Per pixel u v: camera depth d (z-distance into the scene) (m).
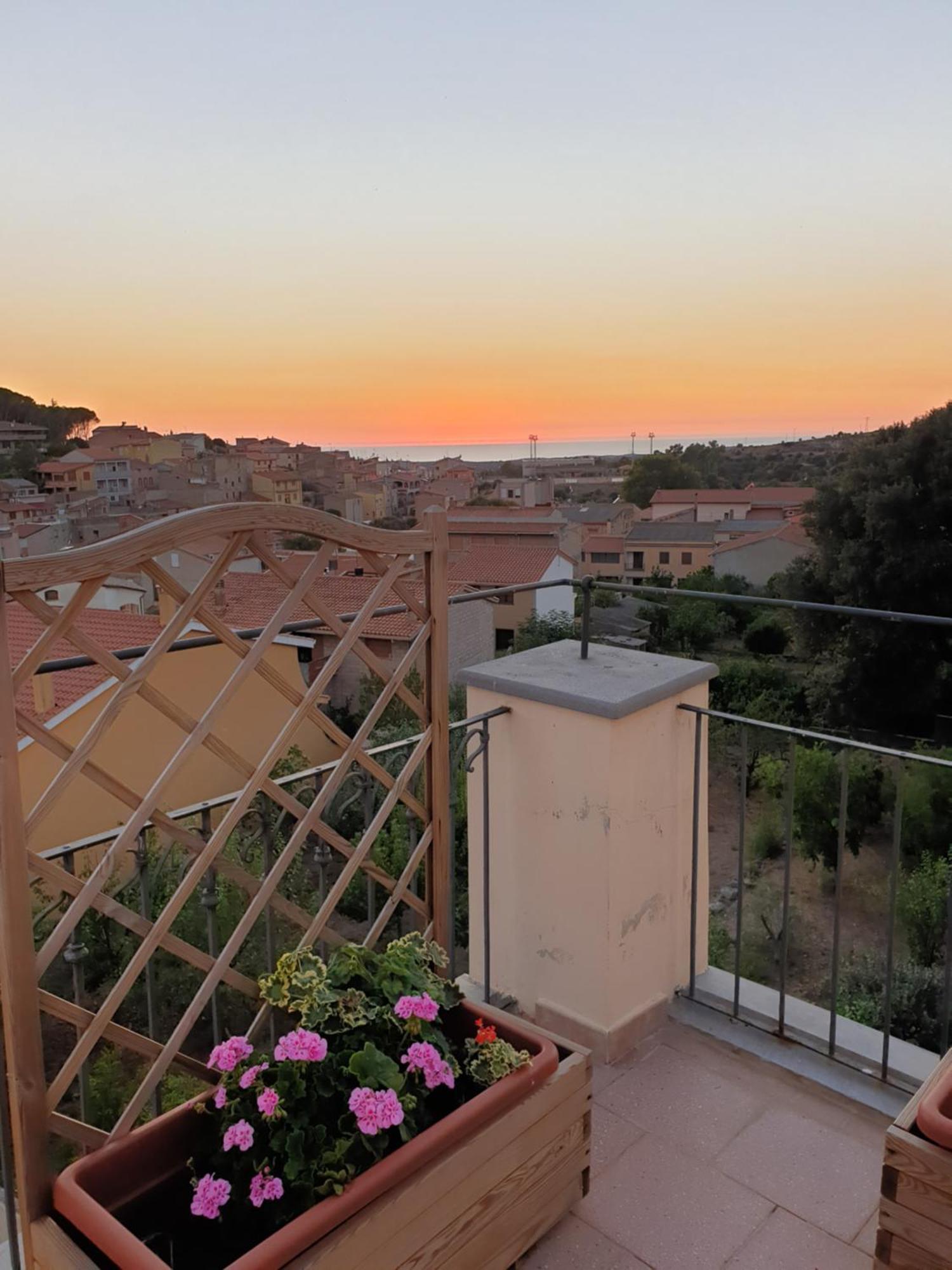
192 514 1.30
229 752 1.45
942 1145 1.18
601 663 2.25
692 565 42.91
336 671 1.61
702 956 2.31
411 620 12.34
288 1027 1.77
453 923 2.05
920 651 19.56
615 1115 1.86
